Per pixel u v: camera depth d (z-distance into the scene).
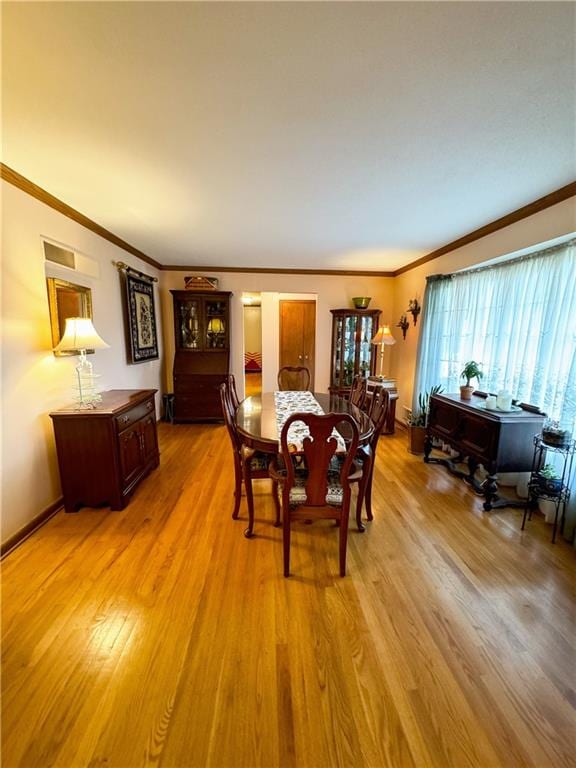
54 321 2.43
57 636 1.44
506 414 2.49
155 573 1.83
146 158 1.83
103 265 3.18
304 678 1.28
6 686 1.23
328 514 1.80
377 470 3.27
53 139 1.66
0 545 1.94
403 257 4.23
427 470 3.28
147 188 2.22
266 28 1.04
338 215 2.71
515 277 2.84
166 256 4.32
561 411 2.32
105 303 3.24
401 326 4.77
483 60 1.15
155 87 1.29
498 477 2.95
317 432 1.67
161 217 2.78
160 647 1.40
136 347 3.88
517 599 1.68
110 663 1.32
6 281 1.98
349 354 5.00
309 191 2.25
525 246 2.54
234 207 2.55
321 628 1.50
